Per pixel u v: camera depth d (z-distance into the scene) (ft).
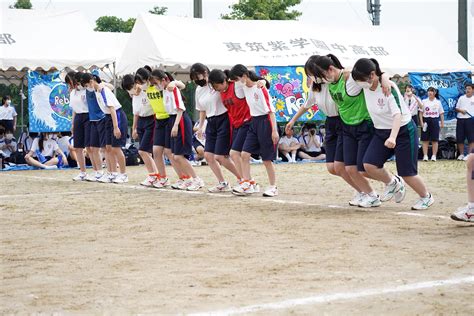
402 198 28.25
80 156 45.47
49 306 13.79
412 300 13.74
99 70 66.18
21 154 60.03
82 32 62.44
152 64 60.49
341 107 27.20
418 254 18.31
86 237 22.24
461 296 13.99
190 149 37.35
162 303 13.82
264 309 13.20
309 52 65.46
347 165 28.02
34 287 15.43
